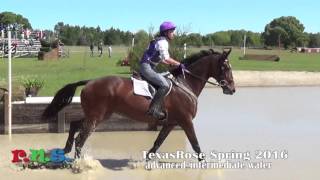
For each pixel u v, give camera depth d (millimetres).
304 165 9031
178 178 8078
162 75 8539
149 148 10445
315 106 17453
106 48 68875
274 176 8227
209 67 8734
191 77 8734
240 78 26422
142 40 23938
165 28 8312
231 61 40688
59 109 8750
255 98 19688
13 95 12398
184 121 8547
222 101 18594
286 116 15133
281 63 39656
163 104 8367
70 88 8688
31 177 8000
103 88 8336
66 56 43188
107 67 29531
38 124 11930
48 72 25516
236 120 14289
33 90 15430
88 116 8422
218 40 97688
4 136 11562
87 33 93812
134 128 12320
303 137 11820
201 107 16906
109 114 8500
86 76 23594
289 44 111688
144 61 8367
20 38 47750
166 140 11281
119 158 9484
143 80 8430
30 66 29891
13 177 7992
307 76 28031
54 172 8336
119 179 7957
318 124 13734
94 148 10391
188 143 10977
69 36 91625
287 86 24969
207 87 23406
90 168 8516
